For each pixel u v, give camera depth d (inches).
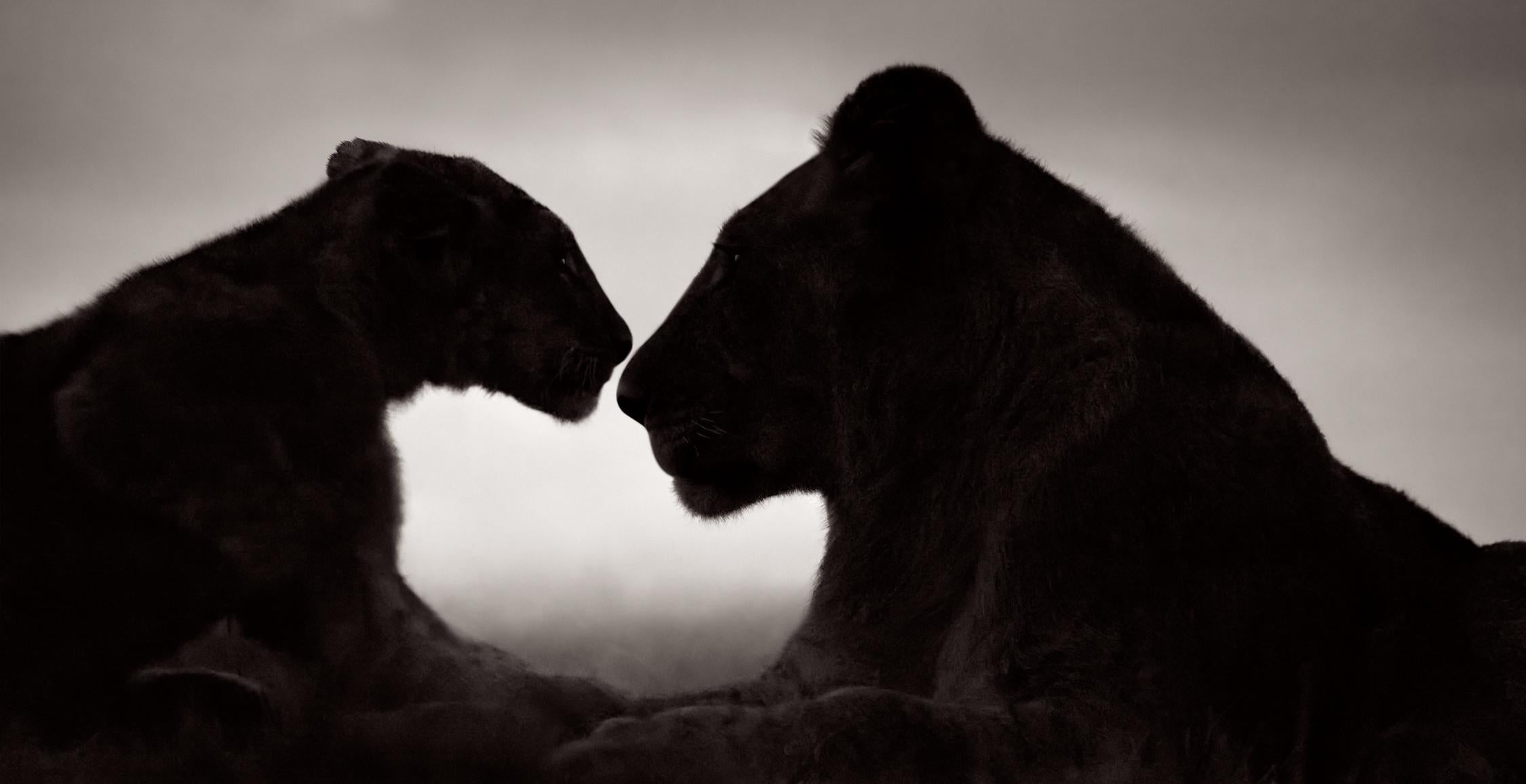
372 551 473.4
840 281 443.2
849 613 437.4
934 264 435.5
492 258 537.0
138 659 438.9
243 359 462.9
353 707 452.1
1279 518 400.5
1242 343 433.1
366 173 524.7
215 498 446.6
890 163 439.8
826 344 448.1
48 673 431.8
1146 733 383.9
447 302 529.0
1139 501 396.8
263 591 450.3
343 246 507.2
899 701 372.8
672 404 463.2
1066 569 395.2
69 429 444.1
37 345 466.9
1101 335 418.3
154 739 403.9
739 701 444.5
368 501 476.1
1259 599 394.0
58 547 438.0
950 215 436.1
